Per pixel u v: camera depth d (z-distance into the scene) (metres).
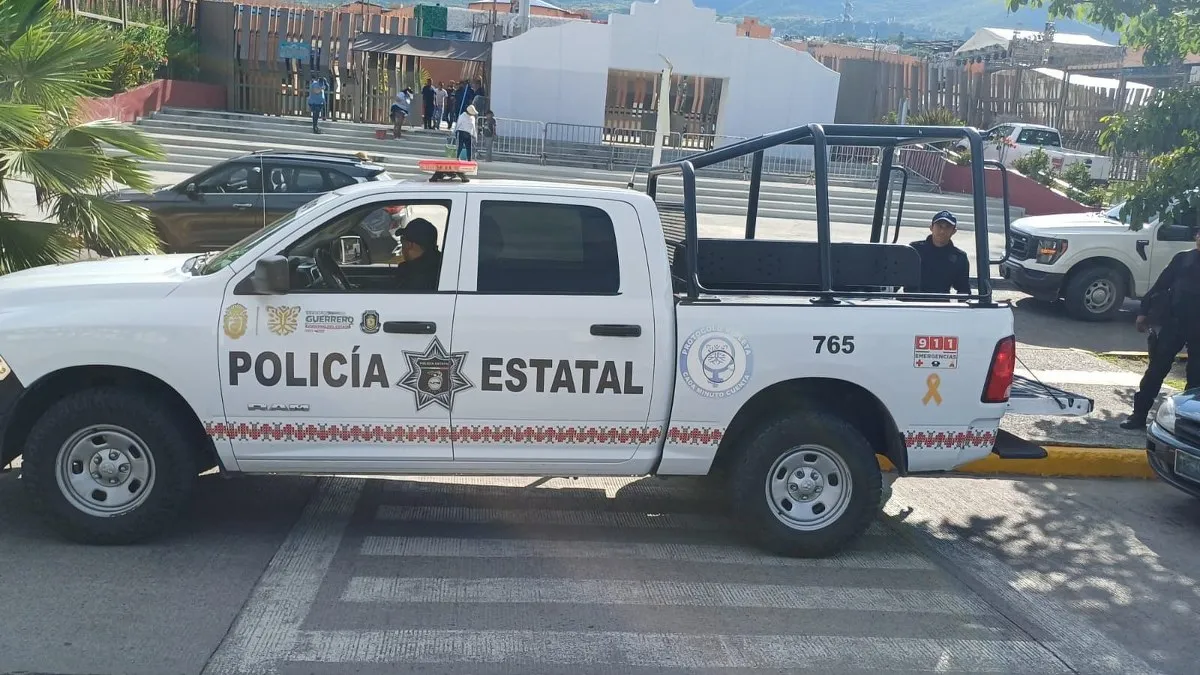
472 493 6.33
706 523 6.03
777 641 4.52
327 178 12.73
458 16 37.38
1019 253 13.73
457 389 5.11
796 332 5.26
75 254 8.05
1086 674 4.40
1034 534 6.23
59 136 8.16
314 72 26.59
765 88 28.14
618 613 4.70
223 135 24.22
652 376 5.20
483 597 4.79
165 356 4.93
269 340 4.99
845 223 11.62
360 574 4.96
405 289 5.12
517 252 5.19
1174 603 5.27
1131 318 13.78
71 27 8.86
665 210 6.23
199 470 5.23
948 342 5.36
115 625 4.28
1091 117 29.25
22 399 4.94
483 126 25.25
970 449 5.48
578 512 6.10
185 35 26.97
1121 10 9.73
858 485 5.38
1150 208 9.00
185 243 12.41
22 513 5.50
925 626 4.78
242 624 4.36
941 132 5.54
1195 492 6.49
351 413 5.09
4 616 4.29
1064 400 5.94
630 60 27.28
